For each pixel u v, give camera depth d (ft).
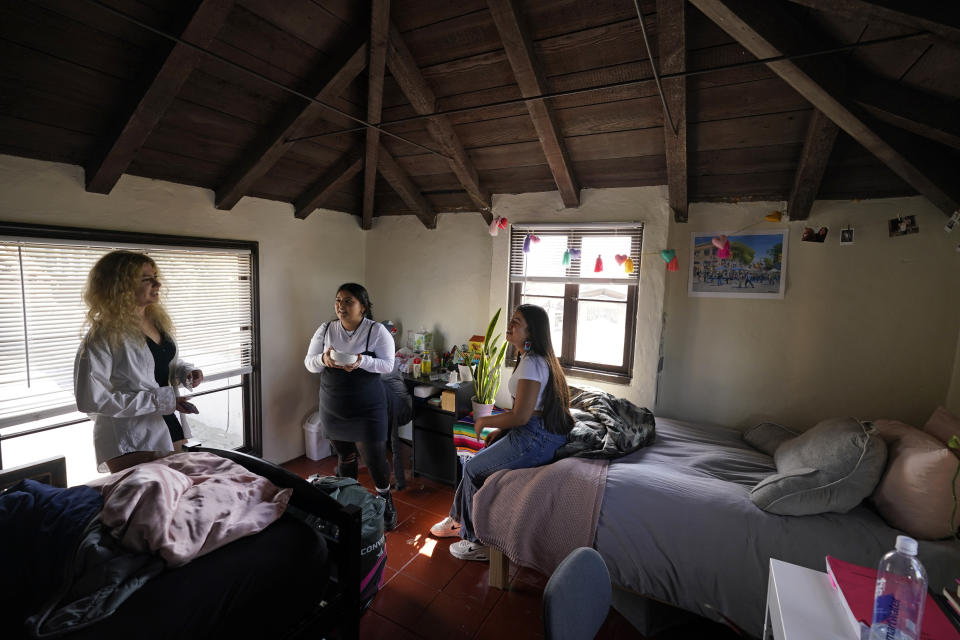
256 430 10.40
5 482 5.57
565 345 10.28
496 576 7.10
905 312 7.61
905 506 5.01
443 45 7.22
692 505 5.78
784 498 5.40
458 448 9.53
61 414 7.27
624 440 7.31
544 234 10.07
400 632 6.23
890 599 3.31
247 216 9.80
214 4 5.41
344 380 8.46
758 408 8.86
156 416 6.45
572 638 3.43
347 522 5.01
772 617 4.03
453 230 11.39
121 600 3.50
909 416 7.69
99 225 7.54
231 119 7.67
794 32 5.20
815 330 8.28
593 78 6.98
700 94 6.84
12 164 6.57
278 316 10.66
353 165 9.91
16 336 6.81
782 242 8.39
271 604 4.28
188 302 8.90
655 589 5.72
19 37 5.31
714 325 9.12
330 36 6.91
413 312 12.18
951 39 4.04
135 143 6.84
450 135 8.74
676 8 5.32
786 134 7.09
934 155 6.23
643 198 8.97
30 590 3.67
